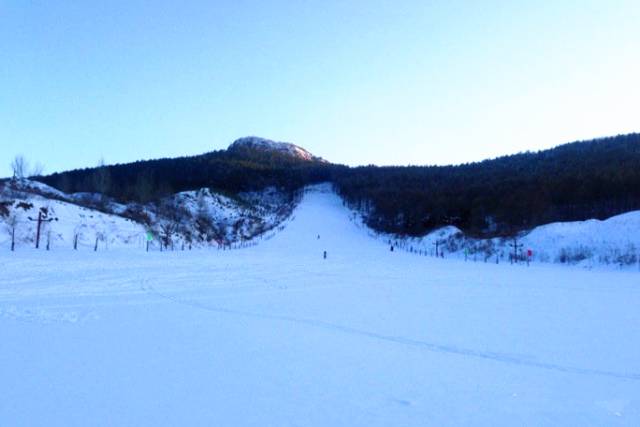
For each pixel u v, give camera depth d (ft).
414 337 39.81
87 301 55.62
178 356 31.09
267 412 21.67
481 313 54.34
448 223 303.27
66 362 28.84
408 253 226.79
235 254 181.27
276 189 520.83
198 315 48.03
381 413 21.97
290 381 26.43
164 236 217.36
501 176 349.41
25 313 45.65
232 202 385.50
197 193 359.87
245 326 42.52
